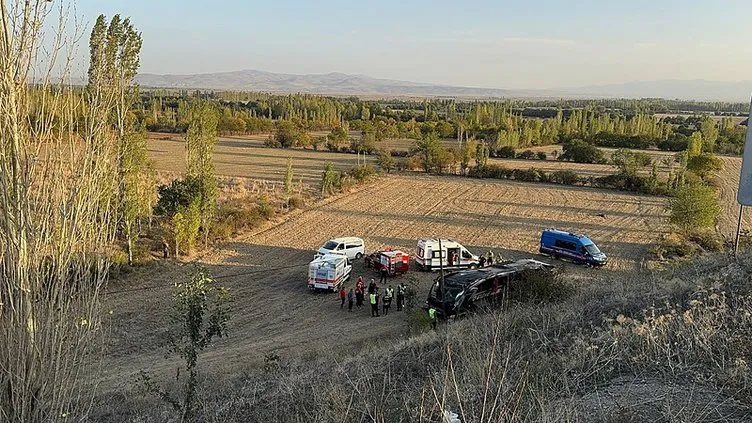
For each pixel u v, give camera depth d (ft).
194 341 35.32
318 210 151.43
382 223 140.56
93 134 21.43
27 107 19.76
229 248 111.04
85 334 21.39
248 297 83.46
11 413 19.26
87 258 21.40
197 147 113.29
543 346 29.84
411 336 50.83
